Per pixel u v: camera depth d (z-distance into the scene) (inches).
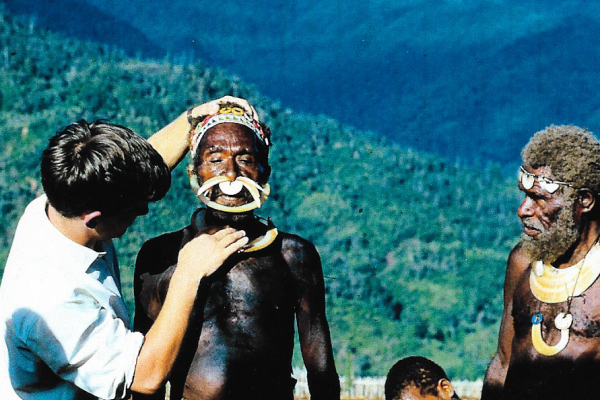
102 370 83.5
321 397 106.0
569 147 111.1
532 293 114.0
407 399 106.5
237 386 100.6
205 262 89.1
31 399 85.7
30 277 84.4
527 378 112.3
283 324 104.0
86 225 85.5
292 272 105.9
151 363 84.7
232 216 103.6
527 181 113.2
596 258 110.0
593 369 107.8
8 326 84.2
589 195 110.7
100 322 84.8
